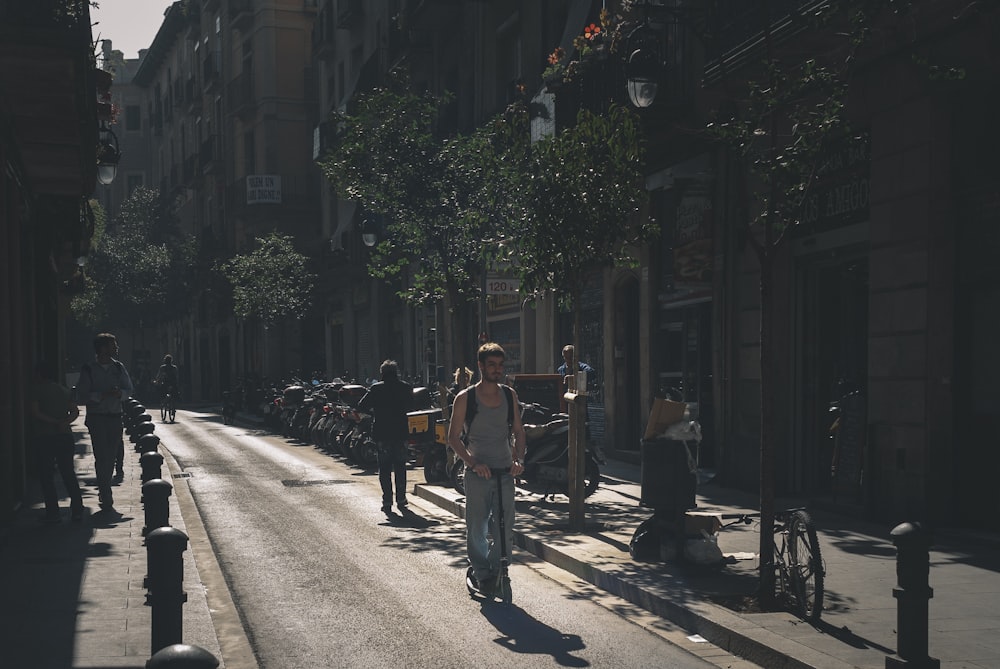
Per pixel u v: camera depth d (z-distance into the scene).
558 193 10.49
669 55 15.09
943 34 9.71
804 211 12.70
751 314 13.55
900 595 5.17
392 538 10.41
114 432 11.59
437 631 6.69
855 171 11.65
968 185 9.73
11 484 11.28
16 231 12.75
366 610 7.29
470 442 7.56
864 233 11.54
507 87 23.20
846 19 9.72
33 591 7.45
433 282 16.92
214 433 27.58
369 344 35.03
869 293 10.99
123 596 7.28
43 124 11.72
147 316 54.16
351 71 36.16
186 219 59.78
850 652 5.64
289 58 44.41
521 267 11.68
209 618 6.73
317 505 12.98
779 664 5.68
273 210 43.62
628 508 11.85
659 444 8.10
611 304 18.44
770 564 6.84
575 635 6.59
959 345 9.83
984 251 9.52
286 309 37.53
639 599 7.40
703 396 15.49
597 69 15.46
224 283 48.28
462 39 26.41
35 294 17.23
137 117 73.69
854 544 9.20
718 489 13.77
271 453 21.05
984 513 9.57
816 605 6.28
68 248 21.50
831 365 13.00
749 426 13.58
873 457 10.77
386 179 16.59
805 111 7.36
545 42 21.12
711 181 14.51
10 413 11.30
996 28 9.07
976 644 5.81
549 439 12.05
